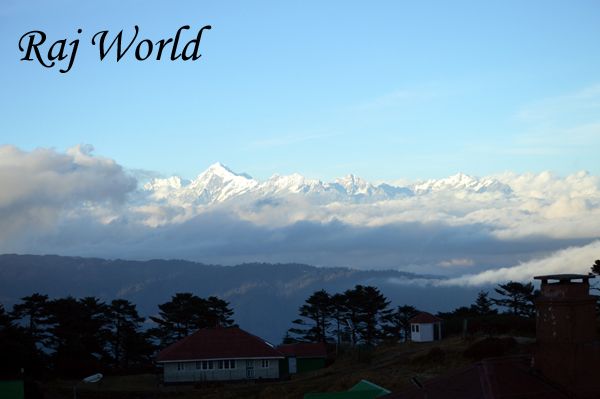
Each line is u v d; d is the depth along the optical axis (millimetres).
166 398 71250
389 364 68562
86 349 101938
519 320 82625
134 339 115375
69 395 71688
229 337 87312
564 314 23562
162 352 86188
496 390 22828
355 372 68562
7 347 79625
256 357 84562
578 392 22984
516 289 128875
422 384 24922
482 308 136375
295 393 63156
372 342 131625
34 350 86812
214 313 127062
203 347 85250
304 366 92750
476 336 74375
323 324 133750
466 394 23250
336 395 36500
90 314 113688
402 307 138375
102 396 72938
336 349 105750
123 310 117500
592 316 23734
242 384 80688
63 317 107438
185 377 83125
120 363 115062
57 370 88562
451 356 65812
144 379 87500
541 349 23781
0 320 96500
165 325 123438
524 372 23641
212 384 80875
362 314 132250
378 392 36688
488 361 24125
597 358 23391
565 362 23359
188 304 124750
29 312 107500
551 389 23062
